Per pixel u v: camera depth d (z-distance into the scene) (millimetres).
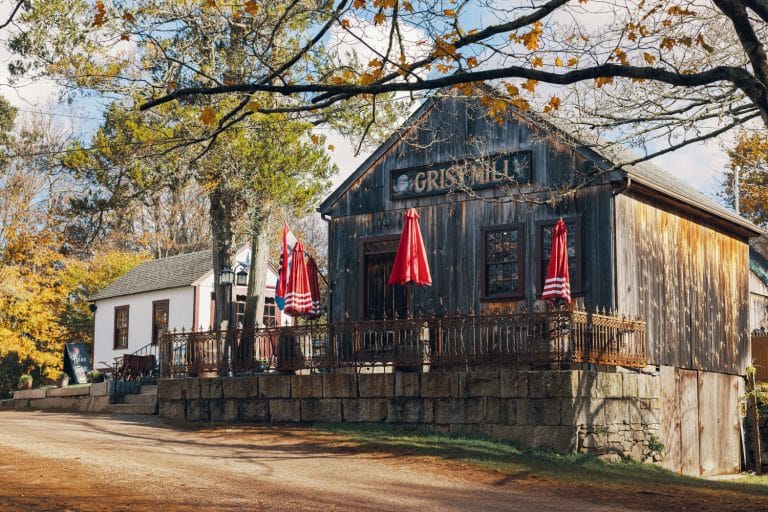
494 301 21156
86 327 44938
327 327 19703
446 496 11859
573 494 12648
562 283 18422
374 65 9258
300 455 15453
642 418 18594
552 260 18547
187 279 37312
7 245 39094
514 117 21312
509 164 21281
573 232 20219
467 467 14578
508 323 17391
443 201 22234
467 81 8852
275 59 15375
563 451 16172
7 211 40500
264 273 26203
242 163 23453
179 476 12188
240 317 36844
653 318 20828
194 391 21281
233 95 17219
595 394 16938
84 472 12094
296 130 22781
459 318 17906
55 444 15414
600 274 19703
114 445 15695
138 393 25547
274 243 44469
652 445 18828
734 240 25703
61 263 45719
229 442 17078
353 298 23344
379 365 18703
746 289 26156
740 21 8711
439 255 22125
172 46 17453
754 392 24766
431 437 17234
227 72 16453
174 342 22234
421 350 18266
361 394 18703
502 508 11039
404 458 15289
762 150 26219
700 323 23109
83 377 39906
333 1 12016
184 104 20672
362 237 23422
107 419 21500
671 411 20906
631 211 20438
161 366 22281
